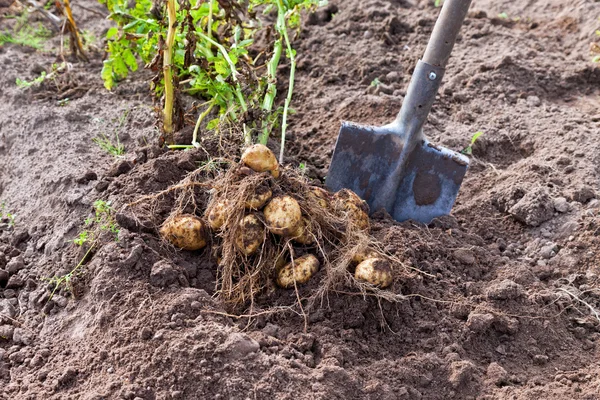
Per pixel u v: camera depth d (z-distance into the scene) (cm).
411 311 193
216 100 224
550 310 196
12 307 198
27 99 247
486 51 269
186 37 214
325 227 197
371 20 279
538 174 224
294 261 193
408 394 181
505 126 242
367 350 188
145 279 191
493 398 181
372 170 215
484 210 221
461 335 191
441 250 204
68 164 221
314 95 254
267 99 217
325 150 233
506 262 205
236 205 190
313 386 177
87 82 255
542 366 189
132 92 250
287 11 236
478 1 306
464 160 212
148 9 229
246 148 194
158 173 206
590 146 231
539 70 260
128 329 184
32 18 293
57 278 199
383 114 241
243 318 190
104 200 206
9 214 217
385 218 213
